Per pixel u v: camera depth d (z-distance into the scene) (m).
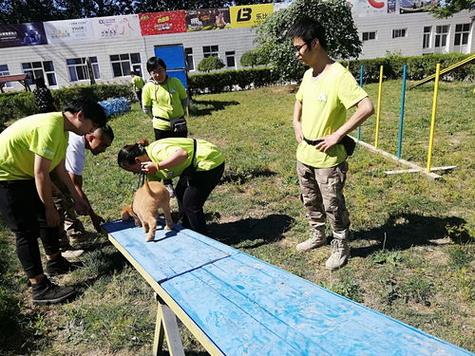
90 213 3.66
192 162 3.63
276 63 17.94
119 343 2.76
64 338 2.88
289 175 6.19
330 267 3.49
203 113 13.95
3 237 4.59
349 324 1.60
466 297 2.96
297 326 1.63
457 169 6.06
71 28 24.39
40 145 2.91
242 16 25.70
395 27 27.50
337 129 3.19
